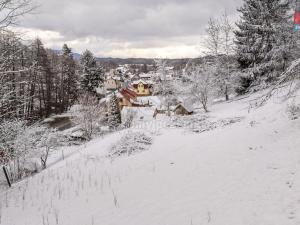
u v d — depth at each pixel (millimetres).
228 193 8125
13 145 14594
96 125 41938
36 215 8938
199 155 12336
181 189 9164
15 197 10883
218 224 6660
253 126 15219
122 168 12586
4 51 9180
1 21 8375
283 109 15398
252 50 31922
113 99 46906
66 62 82938
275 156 9812
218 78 36938
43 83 66812
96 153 16516
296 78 9664
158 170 11461
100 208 8758
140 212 8047
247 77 33375
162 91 44750
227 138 14141
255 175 8844
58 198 10125
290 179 7914
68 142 34375
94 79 77688
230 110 25562
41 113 60188
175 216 7441
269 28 28750
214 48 36969
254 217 6590
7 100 10070
